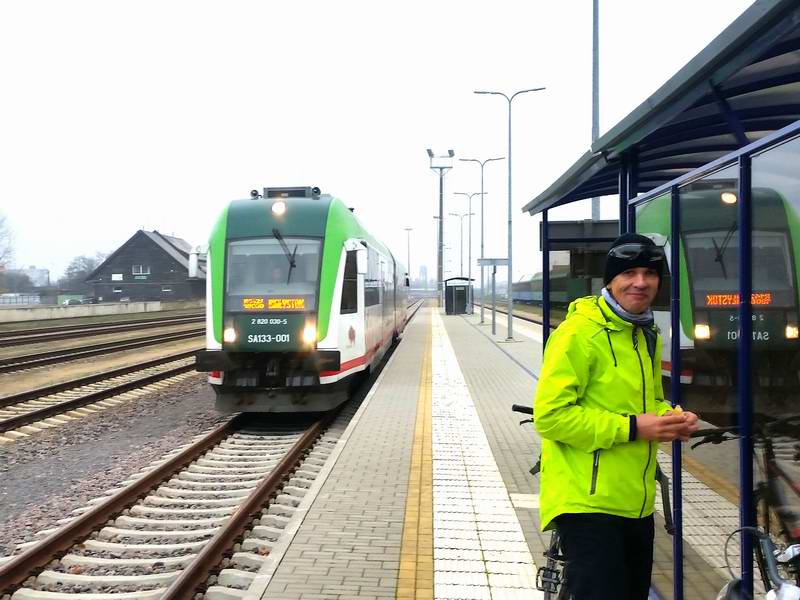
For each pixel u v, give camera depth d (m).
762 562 2.66
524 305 58.47
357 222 11.57
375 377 14.75
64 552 5.00
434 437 8.20
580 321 2.44
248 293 9.71
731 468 3.18
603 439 2.28
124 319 37.69
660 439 2.26
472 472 6.69
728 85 3.70
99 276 70.19
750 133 5.14
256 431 9.55
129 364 16.88
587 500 2.36
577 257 8.85
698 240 3.39
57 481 7.03
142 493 6.40
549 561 2.98
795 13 2.32
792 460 2.74
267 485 6.34
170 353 19.64
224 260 9.97
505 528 5.14
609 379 2.37
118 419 10.16
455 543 4.83
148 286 69.50
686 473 3.35
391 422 9.11
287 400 9.47
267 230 10.05
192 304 55.12
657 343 2.50
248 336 9.57
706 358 3.39
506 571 4.35
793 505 2.73
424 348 20.34
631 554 2.53
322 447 8.51
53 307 33.66
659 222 3.71
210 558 4.68
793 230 2.49
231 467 7.58
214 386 9.61
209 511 5.96
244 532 5.34
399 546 4.76
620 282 2.41
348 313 10.12
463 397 11.20
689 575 3.30
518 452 7.50
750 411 2.70
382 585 4.13
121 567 4.79
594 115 16.00
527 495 5.96
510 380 13.30
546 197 6.68
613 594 2.29
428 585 4.13
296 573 4.30
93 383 13.41
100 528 5.51
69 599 4.25
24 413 10.00
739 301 2.68
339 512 5.47
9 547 5.25
